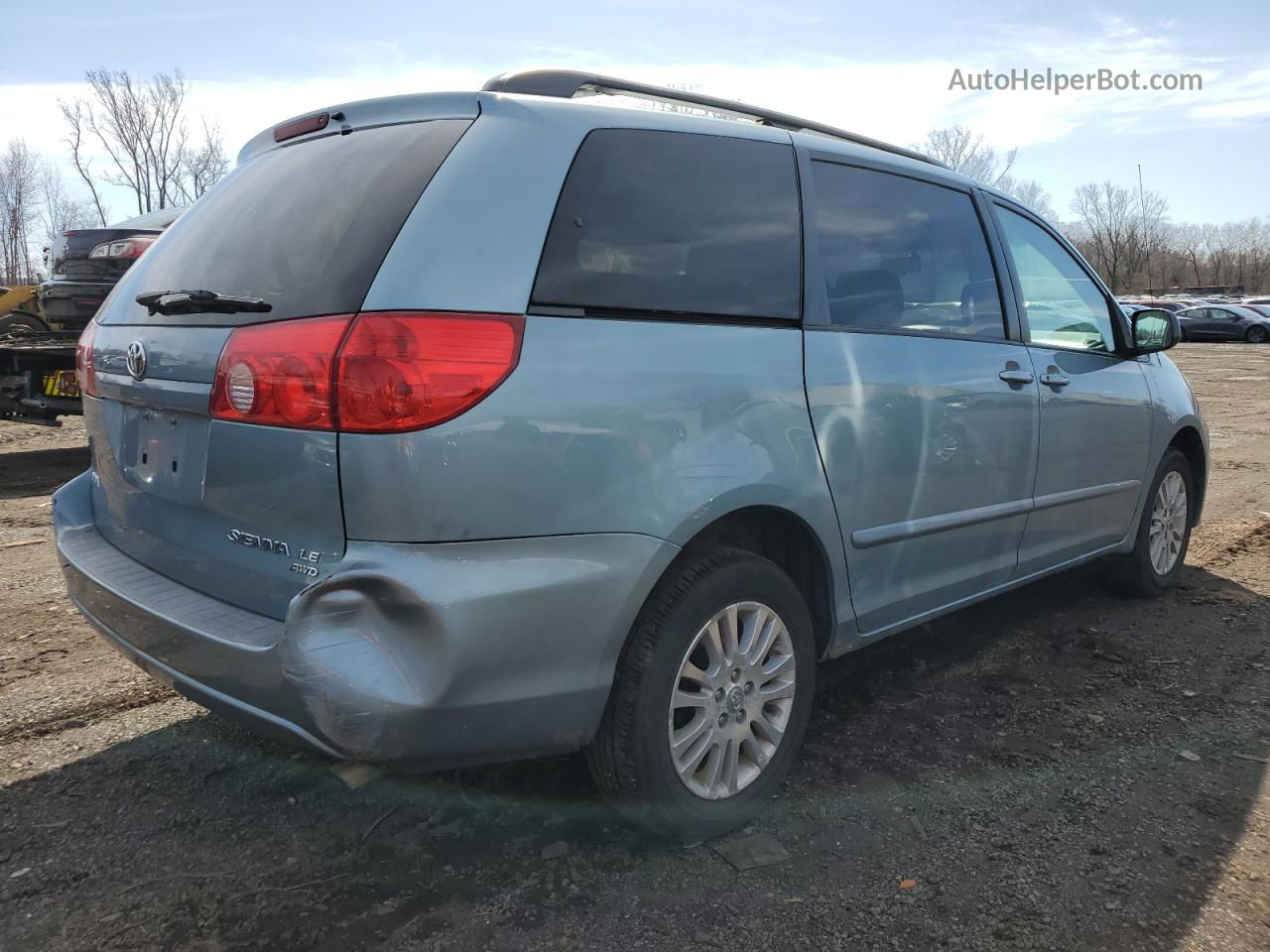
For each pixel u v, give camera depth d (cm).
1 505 656
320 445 193
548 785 270
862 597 281
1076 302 387
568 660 207
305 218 223
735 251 250
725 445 231
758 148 267
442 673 189
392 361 187
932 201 324
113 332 258
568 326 208
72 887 223
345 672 186
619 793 229
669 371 222
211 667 207
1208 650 383
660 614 225
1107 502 399
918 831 250
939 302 313
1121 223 7838
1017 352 339
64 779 272
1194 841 246
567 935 207
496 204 207
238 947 203
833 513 262
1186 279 9706
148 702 324
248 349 205
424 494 187
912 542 294
